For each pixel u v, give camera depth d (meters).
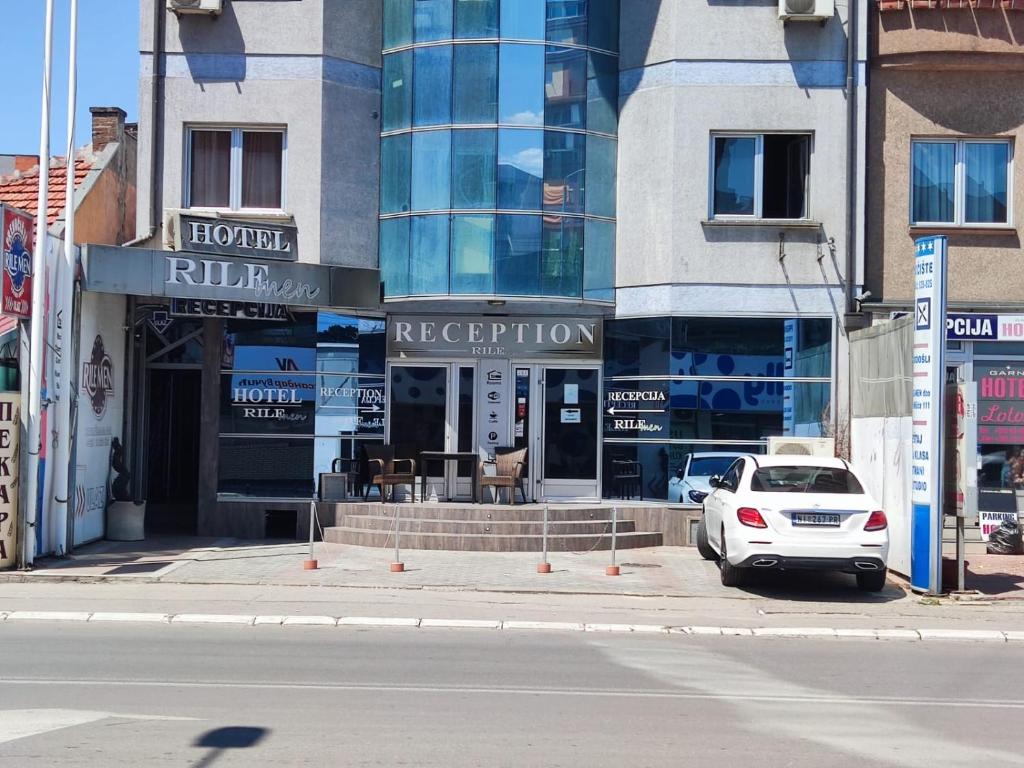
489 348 19.36
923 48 18.25
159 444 22.16
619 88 19.38
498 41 18.66
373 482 18.36
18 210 13.96
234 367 18.92
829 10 18.27
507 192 18.59
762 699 8.45
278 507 18.67
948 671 9.79
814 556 13.09
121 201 19.48
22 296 14.15
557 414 19.38
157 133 18.83
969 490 14.05
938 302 13.49
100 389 17.45
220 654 9.84
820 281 18.53
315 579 14.32
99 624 11.47
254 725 7.22
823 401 18.45
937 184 18.70
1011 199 18.55
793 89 18.62
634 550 17.70
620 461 19.05
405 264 18.92
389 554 16.72
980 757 6.85
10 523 14.40
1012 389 18.12
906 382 14.67
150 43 18.84
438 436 19.45
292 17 18.88
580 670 9.45
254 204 19.08
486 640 10.95
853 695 8.67
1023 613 12.88
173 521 20.34
